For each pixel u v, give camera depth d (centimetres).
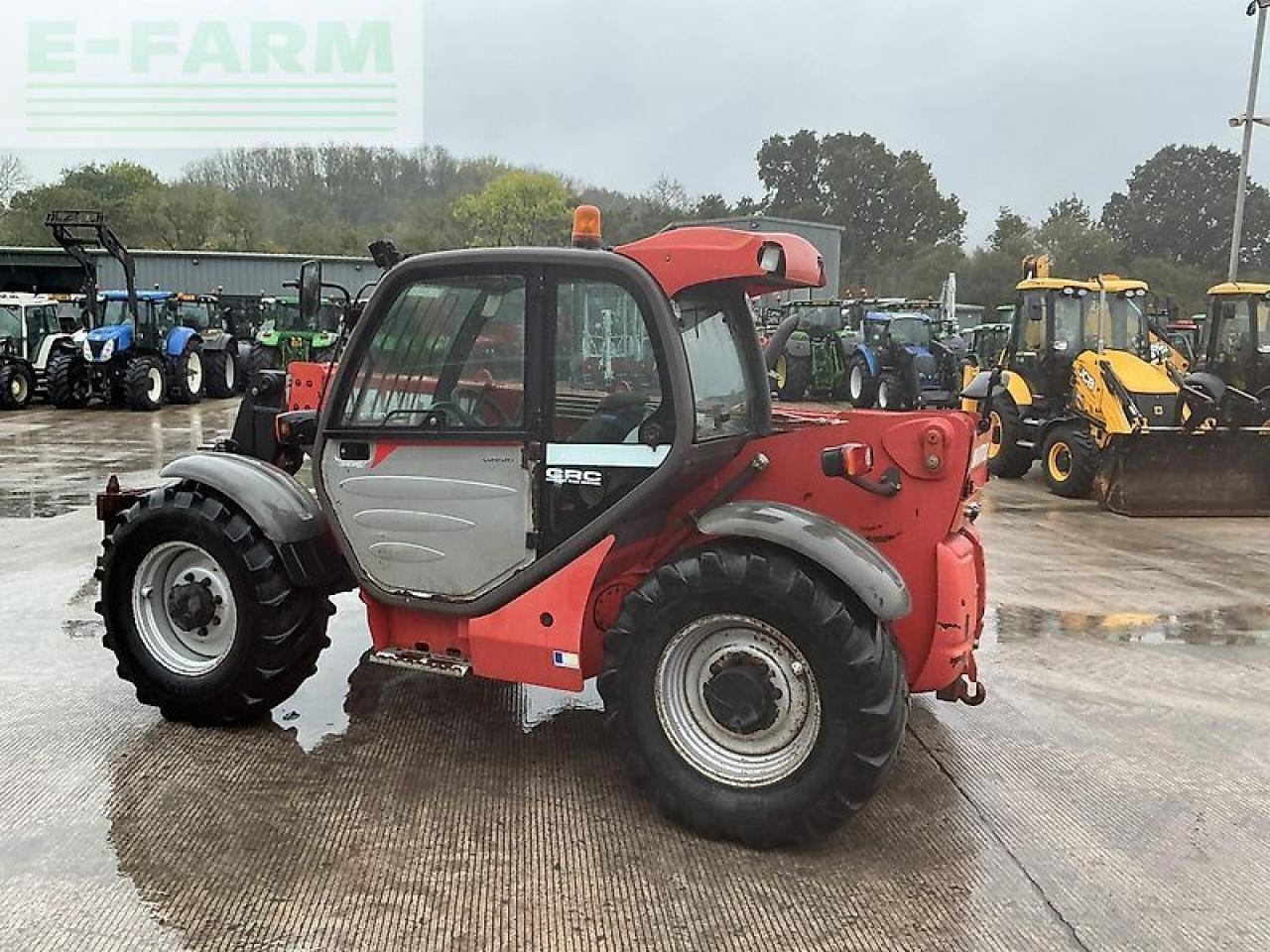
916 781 365
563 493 334
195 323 2205
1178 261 5744
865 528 348
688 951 261
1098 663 500
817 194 6028
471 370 341
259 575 378
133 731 391
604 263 323
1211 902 290
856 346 1919
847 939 268
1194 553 761
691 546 330
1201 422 955
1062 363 1086
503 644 342
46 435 1430
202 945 258
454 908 276
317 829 317
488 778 355
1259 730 420
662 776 318
